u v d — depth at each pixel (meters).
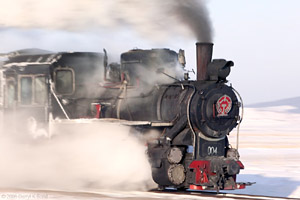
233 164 24.38
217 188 24.23
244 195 24.67
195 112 24.88
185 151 25.91
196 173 24.80
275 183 31.94
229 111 25.94
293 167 42.75
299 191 28.58
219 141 26.16
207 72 26.00
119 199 21.62
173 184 25.08
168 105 26.31
